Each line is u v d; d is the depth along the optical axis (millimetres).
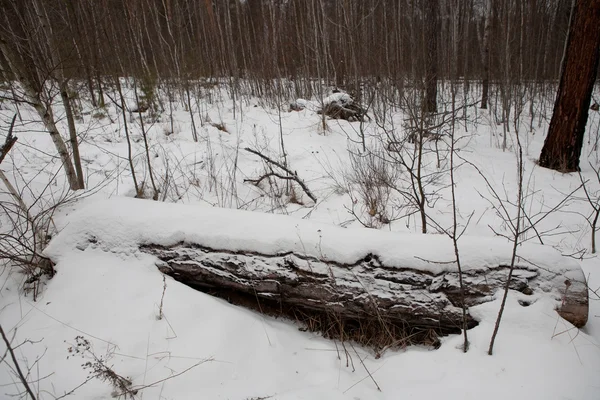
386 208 4309
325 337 2371
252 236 2381
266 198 4879
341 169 5594
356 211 4344
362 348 2260
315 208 4555
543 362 1740
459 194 4680
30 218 2521
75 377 1769
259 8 14977
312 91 11531
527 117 9445
